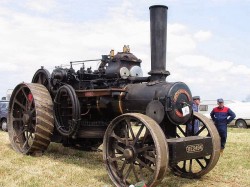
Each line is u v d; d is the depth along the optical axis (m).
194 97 8.95
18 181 5.33
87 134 6.82
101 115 6.84
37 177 5.59
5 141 9.23
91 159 7.36
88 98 6.82
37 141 7.14
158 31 5.84
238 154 8.44
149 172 6.19
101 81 6.74
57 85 7.58
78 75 7.20
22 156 7.18
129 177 5.83
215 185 5.61
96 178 5.71
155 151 4.77
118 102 6.12
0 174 5.75
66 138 7.65
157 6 5.84
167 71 5.93
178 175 6.20
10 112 8.14
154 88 5.66
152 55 5.91
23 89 7.78
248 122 20.30
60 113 7.25
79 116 6.64
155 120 5.41
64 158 7.29
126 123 5.36
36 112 7.04
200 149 5.41
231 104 21.23
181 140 5.12
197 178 6.03
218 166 6.95
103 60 6.96
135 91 5.93
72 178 5.62
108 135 5.49
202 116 6.07
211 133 5.77
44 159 7.06
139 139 5.32
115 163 5.53
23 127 7.73
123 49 6.69
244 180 5.92
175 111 5.48
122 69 6.40
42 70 8.07
